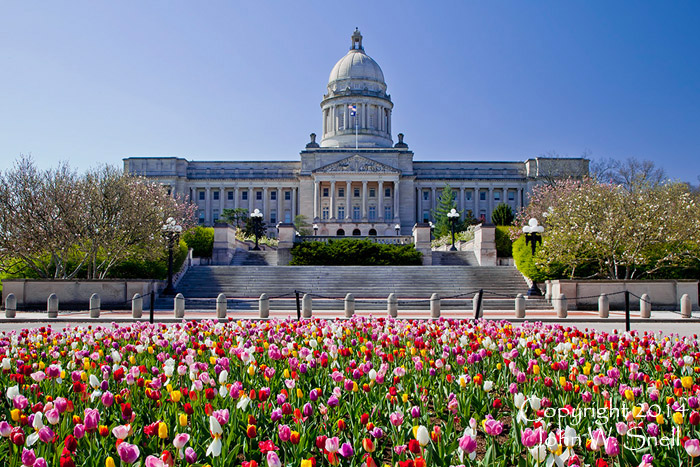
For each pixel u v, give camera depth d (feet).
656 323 78.69
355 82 400.47
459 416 25.26
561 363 28.30
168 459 16.03
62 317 81.51
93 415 18.67
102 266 112.57
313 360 30.68
